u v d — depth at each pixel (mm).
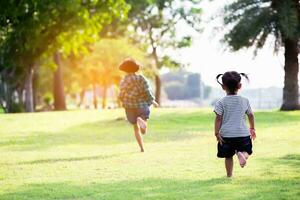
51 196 6477
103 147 12664
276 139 13742
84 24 30656
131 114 11492
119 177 7867
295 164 8961
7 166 9273
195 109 29922
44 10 27906
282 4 27672
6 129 19172
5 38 31938
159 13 60375
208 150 11484
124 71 11539
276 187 6766
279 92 57312
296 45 30047
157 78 64125
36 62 41281
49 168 8969
